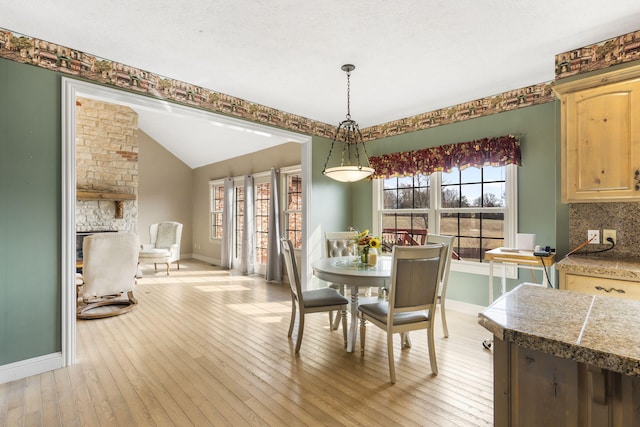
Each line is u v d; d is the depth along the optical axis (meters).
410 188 4.59
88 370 2.56
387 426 1.89
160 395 2.21
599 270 2.08
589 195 2.34
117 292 4.04
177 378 2.44
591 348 0.82
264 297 4.81
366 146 5.03
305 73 3.14
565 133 2.44
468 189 3.99
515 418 1.00
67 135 2.64
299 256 5.85
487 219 3.82
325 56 2.81
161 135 7.80
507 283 3.61
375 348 2.99
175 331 3.42
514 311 1.13
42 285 2.55
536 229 3.41
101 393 2.24
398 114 4.42
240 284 5.70
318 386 2.32
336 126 4.96
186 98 3.37
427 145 4.31
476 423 1.91
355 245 3.74
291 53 2.76
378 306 2.70
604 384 0.86
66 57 2.66
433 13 2.20
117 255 3.96
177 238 6.92
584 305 1.20
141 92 3.06
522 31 2.41
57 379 2.42
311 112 4.34
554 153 3.30
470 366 2.62
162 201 8.33
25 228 2.48
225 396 2.20
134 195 6.29
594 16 2.21
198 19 2.29
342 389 2.29
